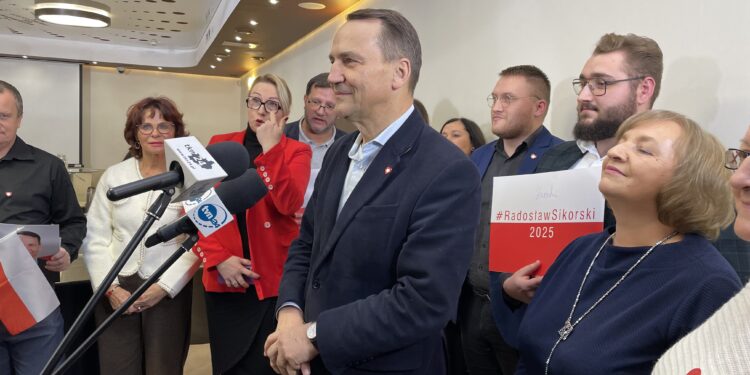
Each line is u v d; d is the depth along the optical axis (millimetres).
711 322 730
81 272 2770
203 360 3822
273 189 2148
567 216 1437
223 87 11289
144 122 2410
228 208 1070
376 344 1117
